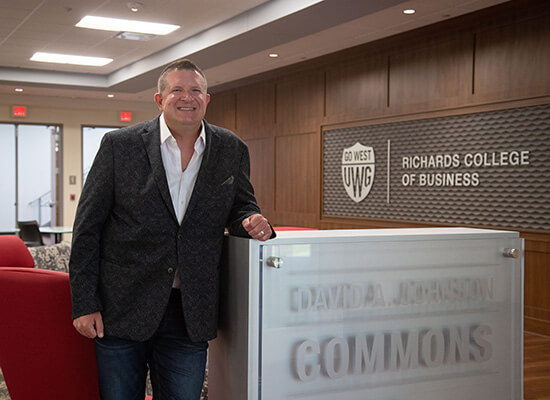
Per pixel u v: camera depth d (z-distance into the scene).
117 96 12.90
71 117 13.27
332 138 8.58
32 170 13.17
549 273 5.43
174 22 7.58
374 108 7.67
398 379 1.91
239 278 1.77
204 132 1.87
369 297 1.86
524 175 5.64
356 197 8.06
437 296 1.98
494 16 5.91
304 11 6.05
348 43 7.69
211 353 2.05
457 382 2.03
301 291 1.75
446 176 6.54
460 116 6.36
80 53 9.62
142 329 1.78
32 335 1.98
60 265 4.43
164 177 1.80
